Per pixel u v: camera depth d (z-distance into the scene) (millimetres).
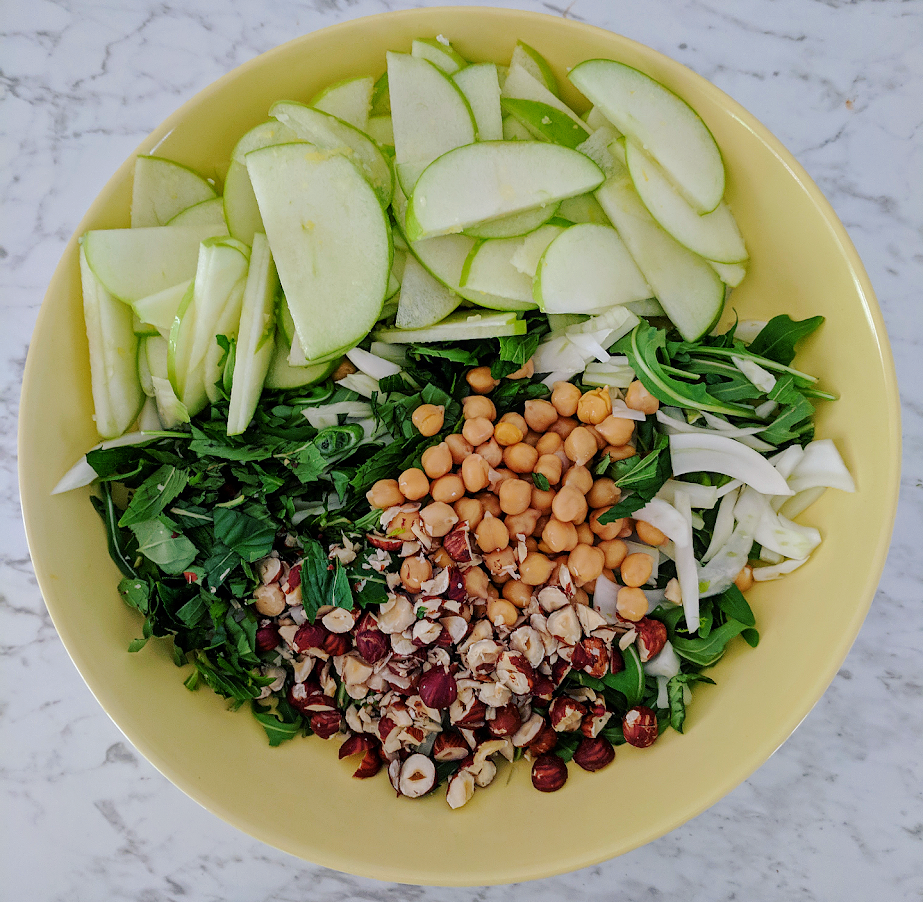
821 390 352
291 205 338
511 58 355
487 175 339
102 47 412
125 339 352
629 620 350
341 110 356
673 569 365
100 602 346
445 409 360
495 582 356
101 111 413
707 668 359
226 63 412
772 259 356
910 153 405
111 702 335
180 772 338
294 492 357
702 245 351
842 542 342
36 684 418
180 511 349
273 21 411
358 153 348
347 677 349
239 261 340
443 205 337
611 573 358
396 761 356
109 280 343
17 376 412
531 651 342
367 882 414
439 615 346
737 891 411
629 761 352
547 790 351
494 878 336
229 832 418
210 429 352
